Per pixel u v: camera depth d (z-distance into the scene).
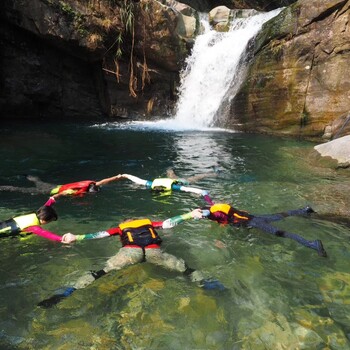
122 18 12.70
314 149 8.71
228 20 15.11
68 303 3.41
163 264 3.99
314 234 4.77
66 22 12.29
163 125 12.97
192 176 7.18
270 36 11.29
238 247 4.46
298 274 3.90
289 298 3.51
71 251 4.36
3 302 3.44
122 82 13.59
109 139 10.38
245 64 12.22
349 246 4.48
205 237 4.70
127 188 6.46
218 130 12.23
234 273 3.93
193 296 3.53
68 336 3.03
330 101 10.34
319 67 10.47
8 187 6.45
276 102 11.28
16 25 12.16
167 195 6.16
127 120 13.83
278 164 8.06
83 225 5.06
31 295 3.54
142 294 3.55
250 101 11.79
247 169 7.67
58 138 10.33
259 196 6.13
